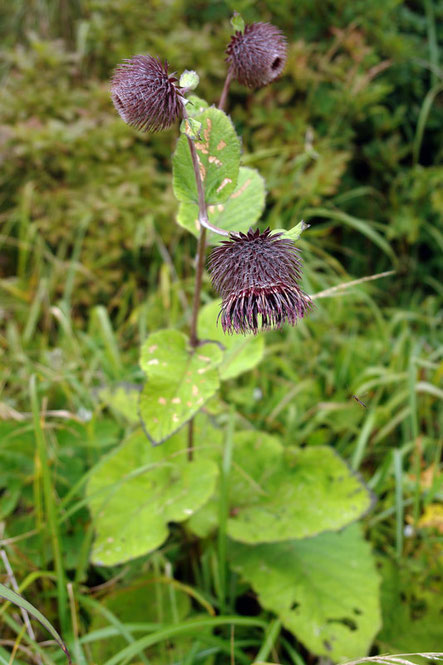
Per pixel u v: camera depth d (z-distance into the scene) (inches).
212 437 17.8
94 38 31.2
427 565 18.3
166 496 15.5
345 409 23.1
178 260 29.7
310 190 28.9
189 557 18.2
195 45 29.4
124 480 15.0
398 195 33.2
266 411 23.3
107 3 30.3
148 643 13.4
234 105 31.9
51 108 30.2
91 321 27.4
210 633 15.2
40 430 15.6
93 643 15.3
